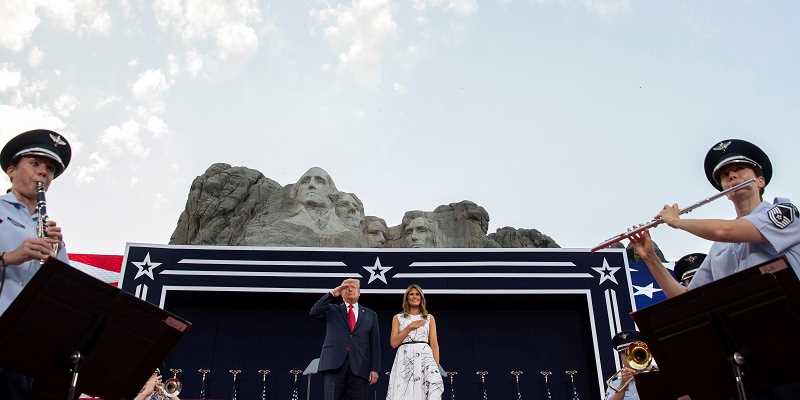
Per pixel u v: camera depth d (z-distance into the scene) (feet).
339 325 32.53
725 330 14.56
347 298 33.47
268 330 46.39
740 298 14.46
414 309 34.17
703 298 14.79
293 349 46.01
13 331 14.80
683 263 30.68
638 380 20.83
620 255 47.14
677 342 15.12
